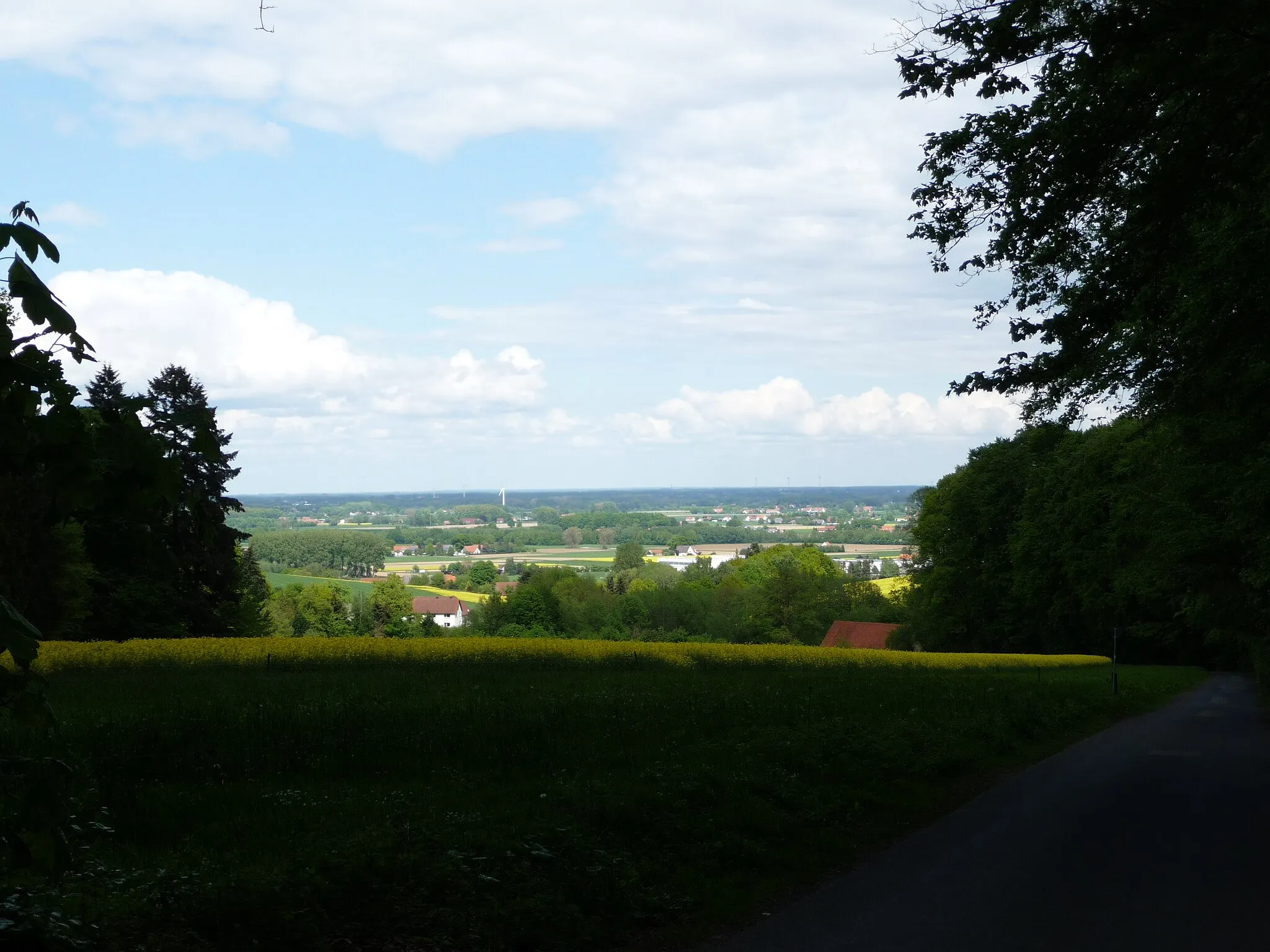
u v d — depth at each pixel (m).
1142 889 8.55
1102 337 14.78
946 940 7.09
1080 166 11.79
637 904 7.58
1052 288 14.77
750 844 9.35
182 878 6.46
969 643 71.25
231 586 55.06
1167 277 14.16
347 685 25.72
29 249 2.93
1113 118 11.41
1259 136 11.82
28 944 4.81
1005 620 67.75
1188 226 12.99
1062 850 10.21
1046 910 7.88
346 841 7.79
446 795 11.09
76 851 7.48
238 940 5.84
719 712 18.88
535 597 119.81
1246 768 17.19
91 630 49.47
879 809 12.15
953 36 11.38
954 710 21.89
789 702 21.58
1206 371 16.80
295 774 12.44
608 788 10.55
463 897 6.97
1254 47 10.66
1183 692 46.16
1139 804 13.14
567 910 7.06
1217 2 9.96
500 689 24.61
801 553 136.00
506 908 6.89
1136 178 12.57
